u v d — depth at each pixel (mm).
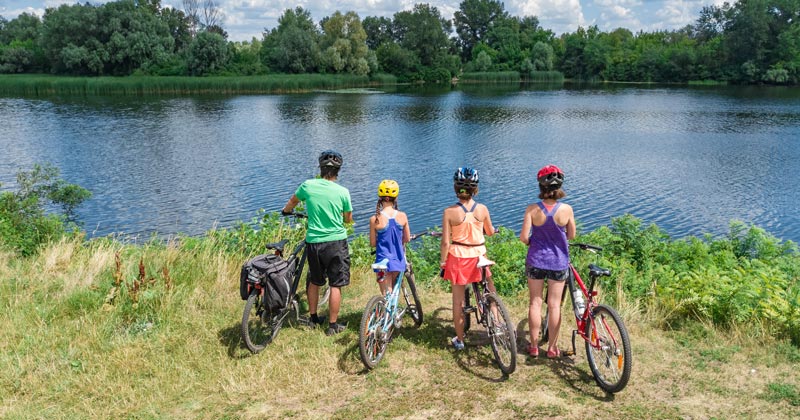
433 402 4211
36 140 32344
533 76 114188
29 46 94750
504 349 4641
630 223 9016
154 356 4973
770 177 23609
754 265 7227
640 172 24844
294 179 23250
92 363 4867
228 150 30094
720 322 5566
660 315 5754
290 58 89438
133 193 20672
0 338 5289
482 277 4789
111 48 83125
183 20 109250
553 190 4539
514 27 127812
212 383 4543
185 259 7688
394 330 5457
